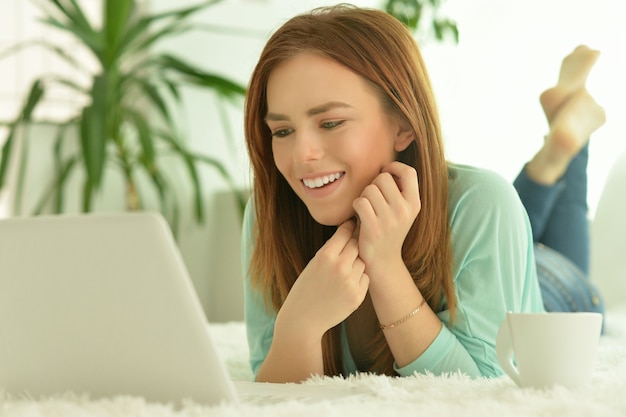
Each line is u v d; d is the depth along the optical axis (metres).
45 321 0.81
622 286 2.49
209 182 3.97
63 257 0.79
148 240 0.78
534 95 3.06
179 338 0.80
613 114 2.88
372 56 1.30
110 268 0.79
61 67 4.23
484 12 3.16
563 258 2.34
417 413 0.74
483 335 1.34
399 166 1.30
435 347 1.27
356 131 1.29
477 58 3.17
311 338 1.26
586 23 2.97
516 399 0.79
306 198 1.33
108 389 0.83
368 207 1.25
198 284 3.91
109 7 3.49
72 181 3.71
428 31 3.16
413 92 1.34
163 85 3.91
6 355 0.83
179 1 3.97
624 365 1.10
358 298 1.25
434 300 1.36
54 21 3.48
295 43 1.29
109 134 3.58
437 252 1.35
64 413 0.74
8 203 3.81
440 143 1.37
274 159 1.38
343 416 0.72
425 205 1.34
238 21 4.02
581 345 0.89
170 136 3.63
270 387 0.98
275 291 1.50
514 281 1.37
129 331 0.80
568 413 0.74
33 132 3.63
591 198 2.87
